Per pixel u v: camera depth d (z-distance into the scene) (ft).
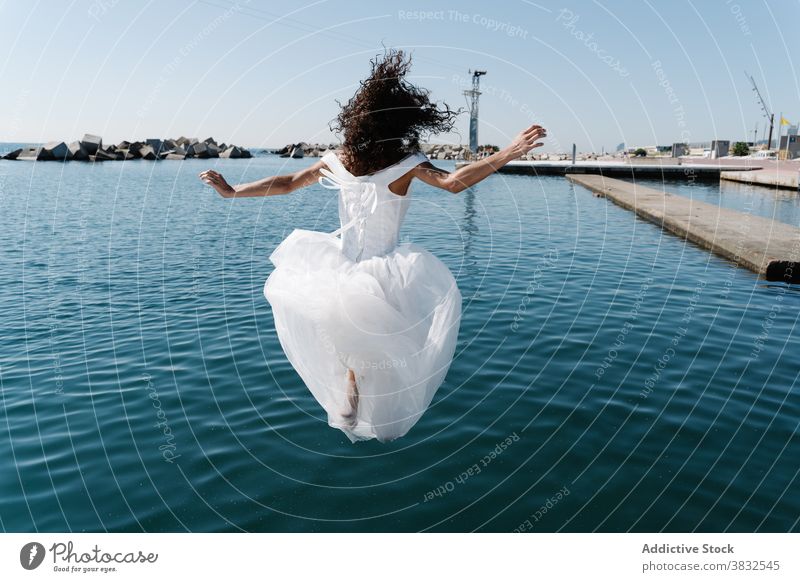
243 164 157.07
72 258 34.32
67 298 24.98
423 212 57.57
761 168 106.11
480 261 32.89
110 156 177.37
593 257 34.19
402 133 10.07
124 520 10.23
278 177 10.41
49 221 50.67
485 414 13.98
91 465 11.89
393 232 10.64
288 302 10.49
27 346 18.90
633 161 137.80
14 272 30.37
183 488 11.11
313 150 178.09
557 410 14.08
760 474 11.35
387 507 10.53
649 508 10.45
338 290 10.00
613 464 11.78
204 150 203.00
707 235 37.88
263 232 44.86
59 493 11.02
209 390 15.35
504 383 15.71
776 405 14.21
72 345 18.93
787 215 52.95
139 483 11.29
